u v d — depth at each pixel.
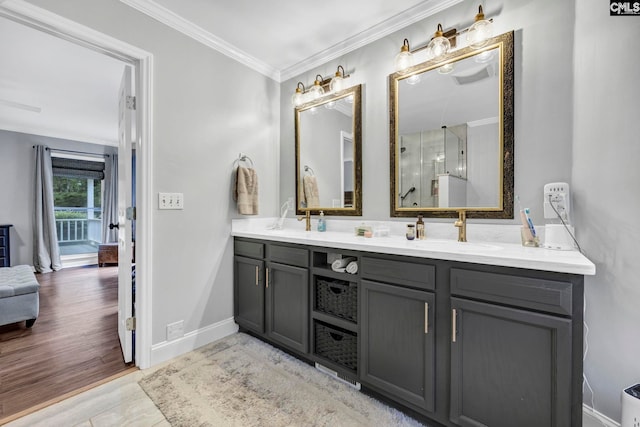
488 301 1.15
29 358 1.91
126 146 1.83
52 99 3.33
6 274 2.72
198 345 2.08
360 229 1.95
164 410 1.42
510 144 1.55
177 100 1.96
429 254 1.28
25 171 4.49
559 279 1.00
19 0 1.33
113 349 2.04
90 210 5.34
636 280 1.09
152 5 1.79
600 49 1.21
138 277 1.80
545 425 1.03
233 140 2.33
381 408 1.46
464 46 1.70
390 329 1.43
